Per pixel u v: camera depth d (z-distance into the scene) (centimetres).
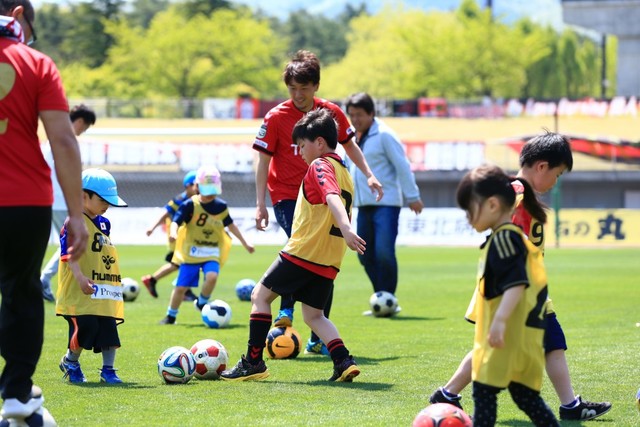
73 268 866
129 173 4975
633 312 1603
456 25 9431
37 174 654
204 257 1482
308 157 911
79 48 9869
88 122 1520
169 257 1825
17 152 645
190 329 1370
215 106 6794
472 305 705
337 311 1644
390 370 991
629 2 6900
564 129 6675
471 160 5497
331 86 10412
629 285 2175
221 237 1508
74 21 10150
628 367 1002
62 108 651
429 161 5525
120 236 3975
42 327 675
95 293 902
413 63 9288
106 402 804
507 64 9106
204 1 9819
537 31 10069
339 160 905
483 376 616
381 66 10131
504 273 602
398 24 10350
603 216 4222
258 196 1112
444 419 638
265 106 6756
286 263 905
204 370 923
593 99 6688
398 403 803
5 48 643
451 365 1026
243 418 740
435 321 1479
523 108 6819
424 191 5700
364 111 1453
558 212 4138
